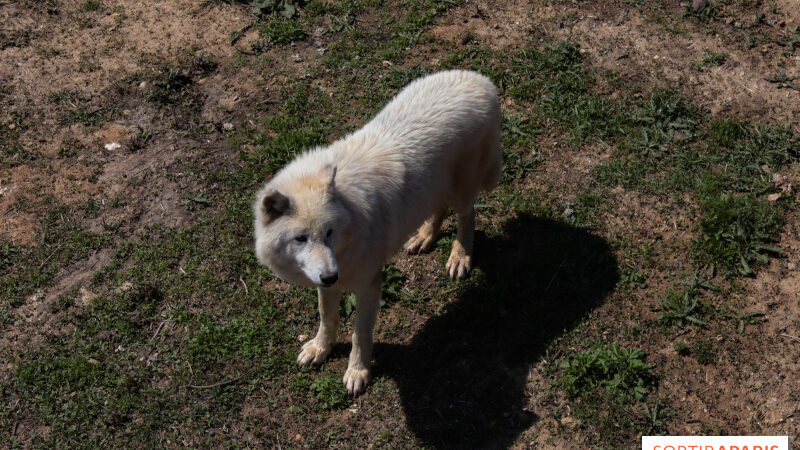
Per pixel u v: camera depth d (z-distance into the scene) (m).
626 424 4.61
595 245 5.70
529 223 5.93
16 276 5.36
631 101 6.88
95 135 6.56
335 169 3.97
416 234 5.82
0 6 7.92
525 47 7.52
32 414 4.58
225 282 5.44
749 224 5.66
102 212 5.89
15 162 6.23
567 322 5.22
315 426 4.66
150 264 5.50
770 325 5.11
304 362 4.94
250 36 7.74
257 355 4.99
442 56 7.43
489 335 5.17
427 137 4.74
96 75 7.16
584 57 7.39
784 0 7.93
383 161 4.50
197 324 5.13
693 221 5.82
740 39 7.53
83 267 5.49
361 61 7.37
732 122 6.48
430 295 5.48
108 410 4.61
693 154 6.34
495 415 4.71
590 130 6.61
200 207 5.97
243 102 6.98
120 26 7.81
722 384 4.81
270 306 5.27
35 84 7.01
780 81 7.01
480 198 6.17
